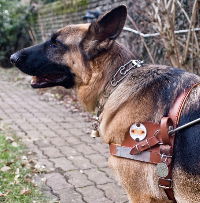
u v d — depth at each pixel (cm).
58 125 165
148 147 57
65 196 94
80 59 67
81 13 267
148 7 168
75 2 277
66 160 120
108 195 96
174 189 57
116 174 63
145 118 58
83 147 135
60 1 316
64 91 236
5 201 90
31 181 102
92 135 70
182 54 146
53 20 325
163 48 168
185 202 56
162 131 55
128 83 61
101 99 66
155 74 60
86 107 70
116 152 61
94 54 65
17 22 389
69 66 70
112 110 61
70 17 288
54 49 71
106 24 64
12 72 355
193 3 148
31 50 73
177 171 55
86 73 67
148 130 57
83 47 67
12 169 110
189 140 54
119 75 64
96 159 122
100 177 107
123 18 64
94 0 246
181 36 158
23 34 392
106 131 62
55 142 139
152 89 59
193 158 54
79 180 104
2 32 391
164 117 55
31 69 73
